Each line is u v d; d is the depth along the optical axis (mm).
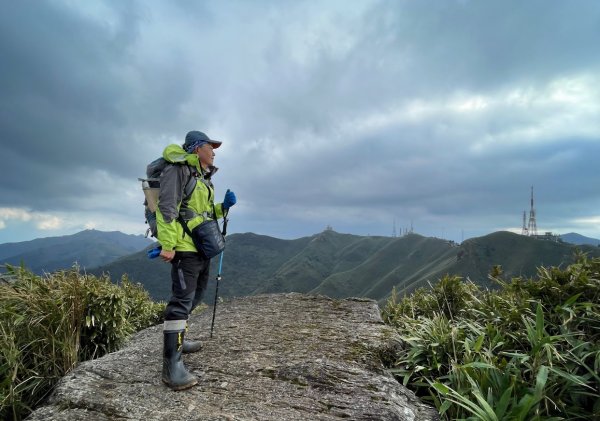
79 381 3518
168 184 3379
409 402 3396
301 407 3105
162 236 3307
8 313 4434
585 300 3996
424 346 4145
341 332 5055
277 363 3939
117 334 5371
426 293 6863
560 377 3176
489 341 3936
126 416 2938
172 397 3236
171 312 3479
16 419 3744
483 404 2760
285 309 6766
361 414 3008
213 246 3553
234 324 5719
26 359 4363
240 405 3117
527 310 4051
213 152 3939
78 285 5023
